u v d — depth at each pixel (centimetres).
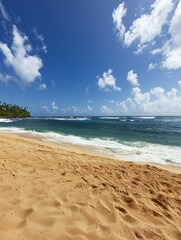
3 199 277
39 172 413
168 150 1010
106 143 1199
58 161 553
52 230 226
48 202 288
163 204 340
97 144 1147
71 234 224
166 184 448
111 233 238
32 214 251
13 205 265
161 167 699
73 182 378
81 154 750
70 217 259
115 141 1304
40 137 1363
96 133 1836
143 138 1508
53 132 1825
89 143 1176
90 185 378
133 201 334
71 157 651
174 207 334
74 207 285
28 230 219
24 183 340
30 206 269
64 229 231
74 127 2683
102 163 615
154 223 275
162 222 280
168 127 2864
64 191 333
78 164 548
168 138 1520
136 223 267
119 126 3061
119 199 337
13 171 392
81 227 241
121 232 243
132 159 809
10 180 342
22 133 1591
